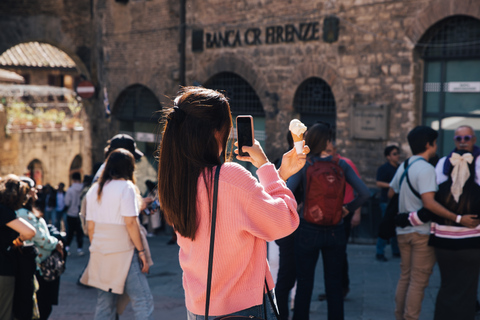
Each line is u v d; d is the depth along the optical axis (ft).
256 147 7.25
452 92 33.12
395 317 18.93
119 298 16.97
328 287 16.08
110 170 16.21
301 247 15.94
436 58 33.42
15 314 15.64
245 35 42.78
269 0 40.98
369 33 35.58
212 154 6.98
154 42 51.13
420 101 34.35
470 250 15.51
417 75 34.01
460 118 32.89
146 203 17.57
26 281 15.56
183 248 7.14
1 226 15.06
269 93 41.55
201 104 6.88
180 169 6.84
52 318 21.18
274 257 17.60
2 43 60.75
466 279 15.66
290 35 39.88
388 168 29.94
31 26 61.77
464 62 32.45
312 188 15.58
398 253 29.89
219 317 6.58
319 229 15.78
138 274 16.14
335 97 37.65
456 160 15.43
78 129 113.60
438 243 15.80
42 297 17.19
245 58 43.09
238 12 43.24
